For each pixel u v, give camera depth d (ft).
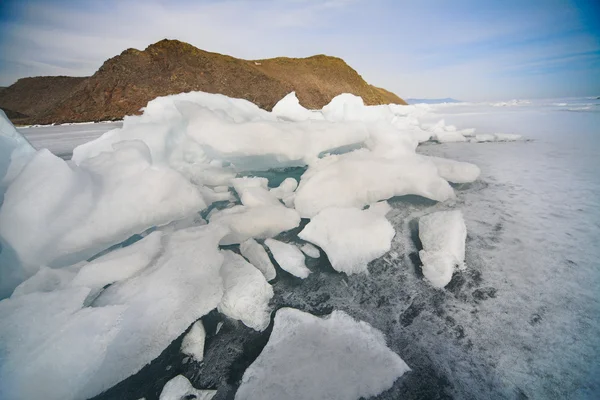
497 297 4.83
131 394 3.71
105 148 10.85
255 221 7.32
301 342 4.10
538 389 3.36
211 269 5.41
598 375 3.46
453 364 3.74
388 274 5.72
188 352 4.22
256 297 5.01
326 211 7.27
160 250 5.84
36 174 6.06
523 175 10.77
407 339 4.17
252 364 3.83
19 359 3.59
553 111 40.40
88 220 6.32
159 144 11.29
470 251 6.15
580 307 4.46
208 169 12.16
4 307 4.12
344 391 3.39
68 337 3.83
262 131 10.46
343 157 10.89
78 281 4.98
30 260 5.51
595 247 5.93
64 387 3.60
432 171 9.43
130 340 4.16
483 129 23.76
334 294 5.29
